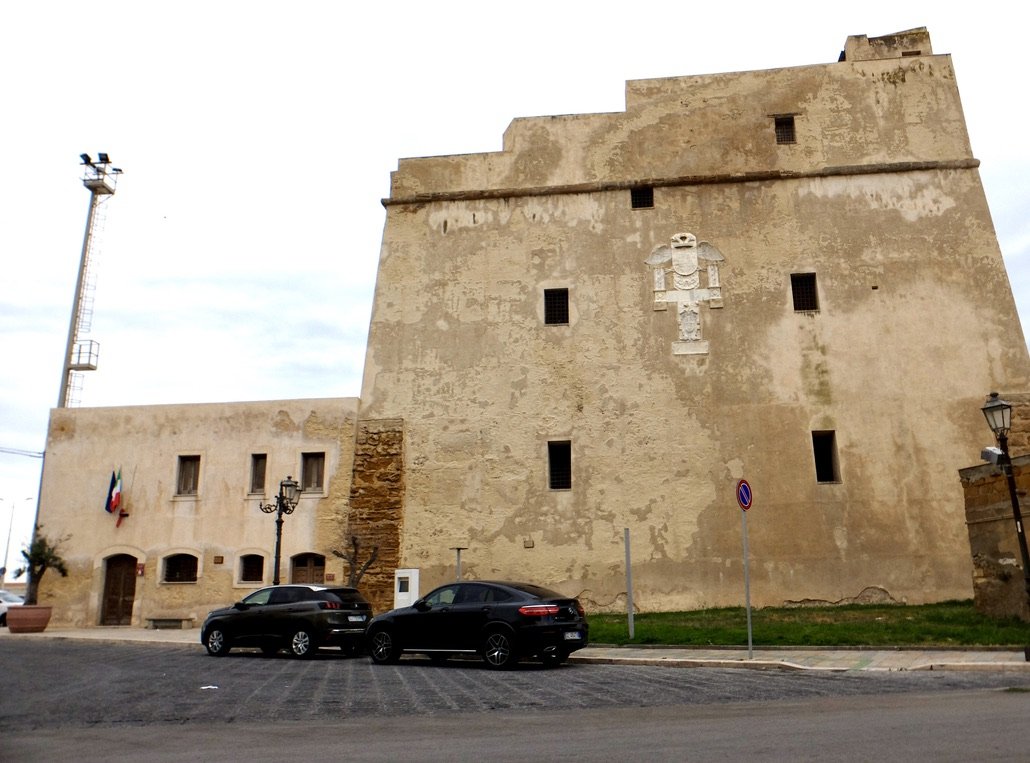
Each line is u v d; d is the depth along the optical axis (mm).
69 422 27016
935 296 23281
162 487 26047
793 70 25562
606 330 24016
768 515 22016
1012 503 14453
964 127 24766
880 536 21562
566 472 23453
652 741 6902
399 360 24703
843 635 15531
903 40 26062
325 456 25406
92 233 36656
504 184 25797
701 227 24500
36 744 7516
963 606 19719
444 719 8820
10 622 23844
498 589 14492
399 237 25828
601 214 25062
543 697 10406
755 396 22938
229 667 14914
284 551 24891
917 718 7660
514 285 24844
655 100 25844
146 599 25266
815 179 24484
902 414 22422
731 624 18062
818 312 23406
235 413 26250
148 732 8211
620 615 21156
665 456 22797
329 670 14258
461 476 23469
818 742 6547
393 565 23062
